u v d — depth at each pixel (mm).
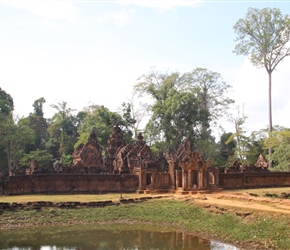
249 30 68500
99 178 47438
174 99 79562
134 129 91688
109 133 82125
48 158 82125
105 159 65312
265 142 68312
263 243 25891
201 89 88250
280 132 65812
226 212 32594
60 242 28188
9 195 43406
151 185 47719
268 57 68812
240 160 78938
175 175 47906
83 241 28453
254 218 29703
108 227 33219
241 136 79438
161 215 36250
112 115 87500
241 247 25828
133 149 60750
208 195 42500
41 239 29094
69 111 100062
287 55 68250
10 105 83250
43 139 101688
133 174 48781
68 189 46312
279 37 67500
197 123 82500
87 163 61281
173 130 81125
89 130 82625
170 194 45000
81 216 36062
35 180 45469
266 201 35375
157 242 28016
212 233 30203
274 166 72188
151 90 87250
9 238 29391
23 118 78875
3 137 73312
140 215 36781
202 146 80500
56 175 46156
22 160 79062
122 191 47719
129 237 29625
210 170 50406
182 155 62656
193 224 32906
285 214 28625
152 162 52781
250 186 55438
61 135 94938
